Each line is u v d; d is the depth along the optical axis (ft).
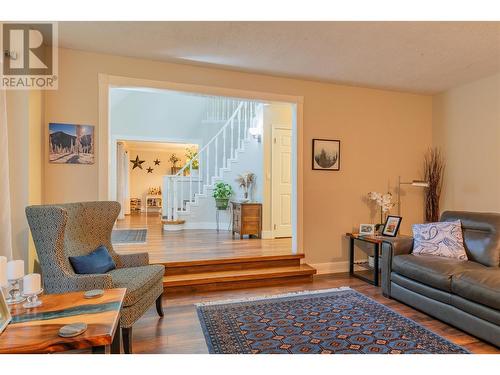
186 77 12.30
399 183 15.87
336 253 14.70
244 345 7.54
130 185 37.32
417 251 10.79
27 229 9.14
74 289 6.89
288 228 19.13
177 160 38.40
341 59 11.60
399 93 15.87
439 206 15.99
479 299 7.70
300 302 10.43
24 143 9.15
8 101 8.95
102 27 9.26
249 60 11.73
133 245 16.06
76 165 11.02
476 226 10.37
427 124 16.44
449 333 8.21
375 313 9.48
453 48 10.60
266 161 18.85
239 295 11.22
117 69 11.44
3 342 4.42
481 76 13.53
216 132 26.03
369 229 13.94
